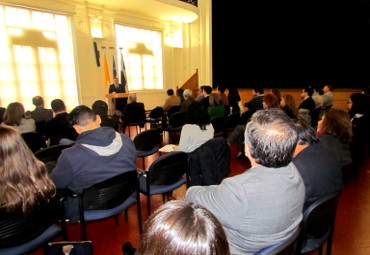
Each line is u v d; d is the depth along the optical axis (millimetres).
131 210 2396
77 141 1561
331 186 1373
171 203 478
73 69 6441
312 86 5477
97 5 6648
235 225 886
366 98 3062
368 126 3014
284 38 8055
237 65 9016
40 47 5793
